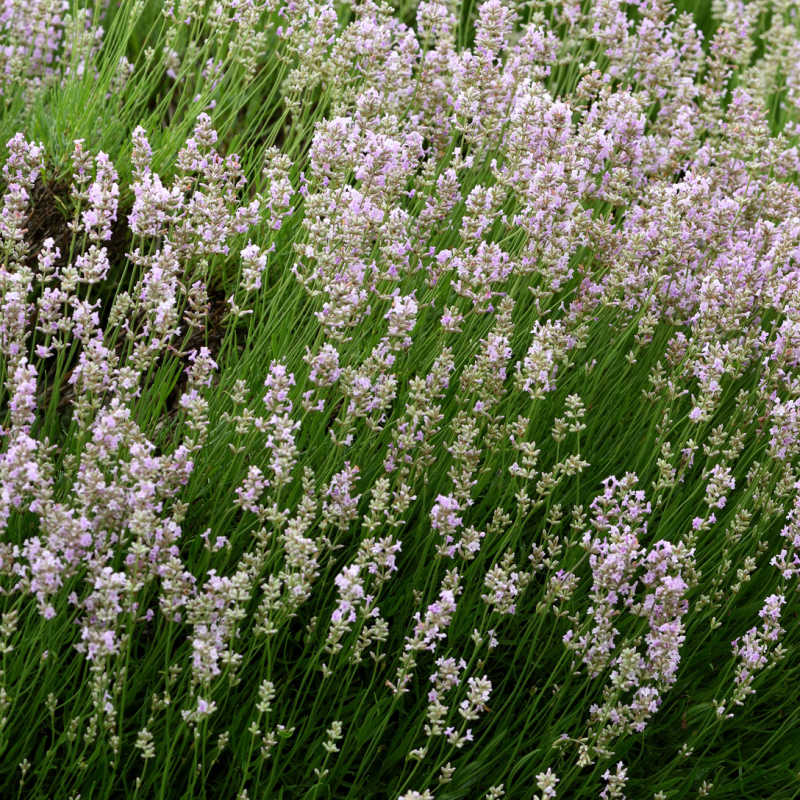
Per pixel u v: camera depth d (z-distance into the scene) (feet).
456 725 5.18
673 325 5.76
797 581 5.34
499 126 5.83
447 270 5.53
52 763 4.94
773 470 5.58
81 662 5.01
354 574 4.89
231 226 5.28
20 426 4.94
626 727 5.10
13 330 5.04
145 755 4.84
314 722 5.10
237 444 5.20
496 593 5.03
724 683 5.34
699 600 5.27
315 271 5.29
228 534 5.20
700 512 5.51
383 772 5.13
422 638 5.20
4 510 4.83
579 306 5.57
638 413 5.57
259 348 5.36
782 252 5.60
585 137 5.74
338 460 5.20
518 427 5.23
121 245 5.82
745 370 5.76
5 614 4.78
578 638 5.16
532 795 5.10
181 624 5.02
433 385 5.16
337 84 5.95
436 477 5.36
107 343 5.53
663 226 5.60
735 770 5.29
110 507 4.85
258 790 5.03
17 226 5.22
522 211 5.72
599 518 5.13
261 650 5.14
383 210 5.42
